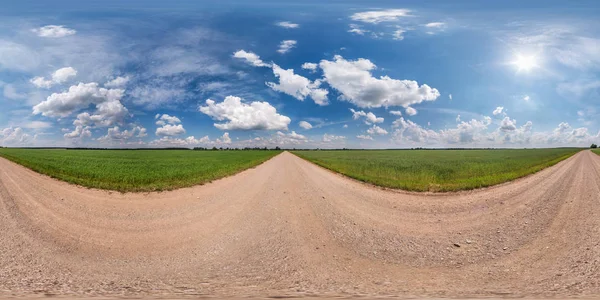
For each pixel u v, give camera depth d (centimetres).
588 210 1202
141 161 4856
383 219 1128
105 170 2744
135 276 620
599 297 506
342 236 914
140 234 934
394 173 2662
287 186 1980
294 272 640
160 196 1584
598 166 3528
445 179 2294
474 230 986
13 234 899
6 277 607
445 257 747
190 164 3981
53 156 5647
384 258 739
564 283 574
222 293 526
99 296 511
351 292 532
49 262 701
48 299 497
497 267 675
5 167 2942
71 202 1378
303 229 981
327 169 3484
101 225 1028
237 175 2705
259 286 561
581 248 773
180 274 631
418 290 545
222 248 805
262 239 877
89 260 723
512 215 1169
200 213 1203
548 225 1005
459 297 509
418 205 1389
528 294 522
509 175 2455
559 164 3922
